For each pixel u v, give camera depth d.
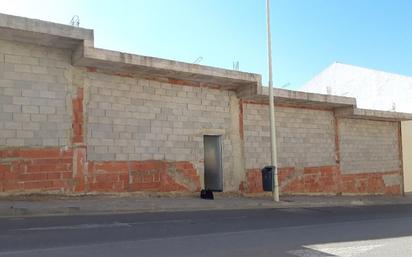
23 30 12.90
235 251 7.84
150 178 16.41
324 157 23.28
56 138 14.34
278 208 16.44
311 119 22.81
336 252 8.06
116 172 15.55
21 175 13.62
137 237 8.81
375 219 13.65
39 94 14.13
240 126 19.58
